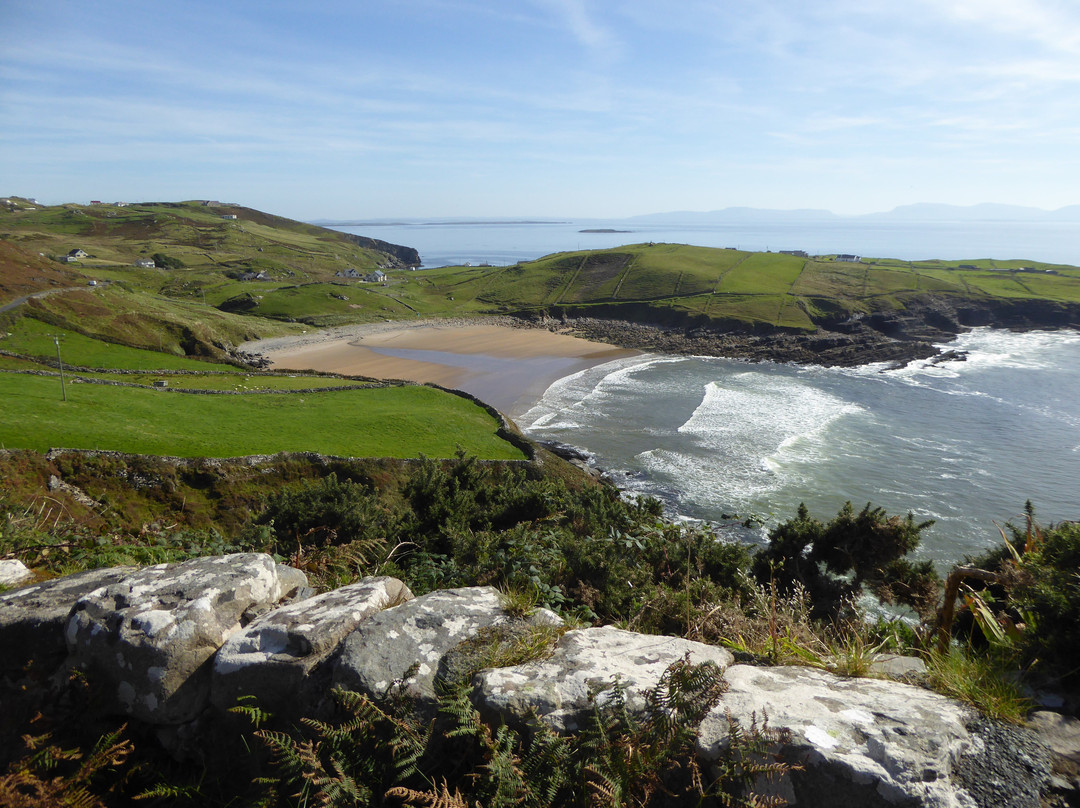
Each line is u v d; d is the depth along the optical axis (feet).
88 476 108.06
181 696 10.61
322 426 154.40
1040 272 506.07
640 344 355.36
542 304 465.06
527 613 12.30
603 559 25.29
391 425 159.33
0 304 291.58
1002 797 8.16
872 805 8.00
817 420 196.75
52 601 12.12
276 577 13.58
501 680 10.23
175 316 332.80
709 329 379.14
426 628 11.46
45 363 239.30
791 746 8.61
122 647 10.78
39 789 9.68
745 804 8.21
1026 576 13.93
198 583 12.10
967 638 16.19
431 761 9.62
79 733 10.77
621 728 9.42
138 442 123.65
